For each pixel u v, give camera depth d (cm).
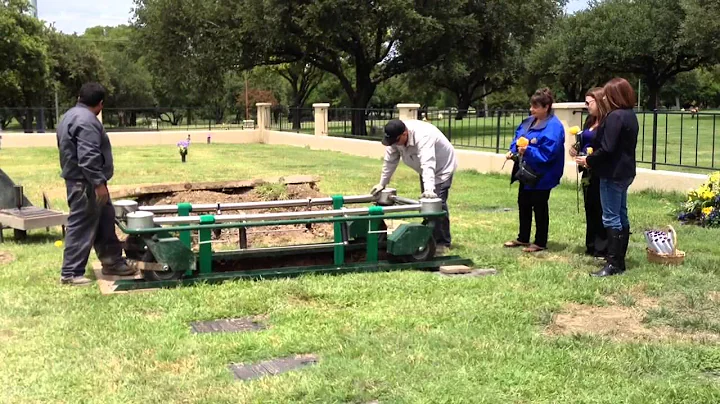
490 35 2983
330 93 7188
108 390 339
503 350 387
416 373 354
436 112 1664
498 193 1080
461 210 921
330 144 2091
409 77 4325
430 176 596
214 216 559
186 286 521
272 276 546
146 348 395
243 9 2706
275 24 2583
